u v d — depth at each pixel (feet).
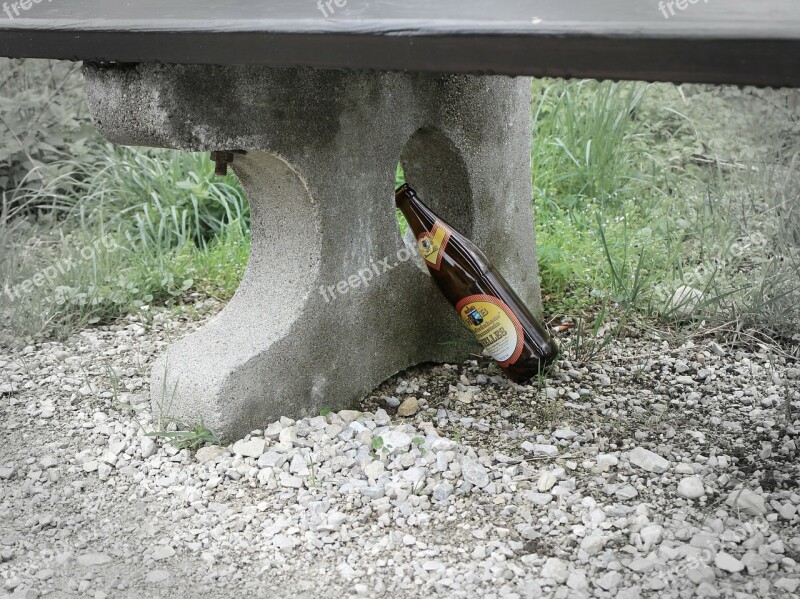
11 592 7.09
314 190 8.96
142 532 7.83
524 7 5.78
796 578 6.89
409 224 10.11
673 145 17.17
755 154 16.33
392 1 6.38
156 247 14.47
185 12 7.07
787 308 11.60
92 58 7.39
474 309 10.07
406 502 7.98
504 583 7.02
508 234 11.31
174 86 7.59
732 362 10.96
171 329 12.19
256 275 9.53
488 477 8.32
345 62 6.10
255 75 8.17
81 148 16.57
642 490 8.18
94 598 7.04
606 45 5.19
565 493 8.08
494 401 10.00
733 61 4.89
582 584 6.93
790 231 13.38
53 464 8.82
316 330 9.33
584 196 15.55
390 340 10.19
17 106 16.72
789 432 9.12
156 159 16.16
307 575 7.25
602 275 12.85
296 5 6.70
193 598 7.02
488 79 10.47
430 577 7.14
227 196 15.70
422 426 9.32
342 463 8.52
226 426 8.75
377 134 9.46
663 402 9.93
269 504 8.10
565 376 10.50
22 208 16.39
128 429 9.20
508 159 11.10
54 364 11.15
